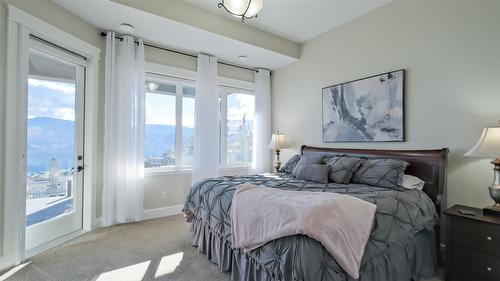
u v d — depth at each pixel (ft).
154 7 9.10
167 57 12.21
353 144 11.00
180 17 9.68
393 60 9.58
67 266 7.17
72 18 9.11
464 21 7.77
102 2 8.39
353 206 5.23
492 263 5.80
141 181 11.17
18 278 6.52
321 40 12.47
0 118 6.94
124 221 10.69
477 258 6.04
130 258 7.71
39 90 8.48
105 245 8.63
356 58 10.89
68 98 9.52
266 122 15.17
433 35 8.48
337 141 11.62
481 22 7.43
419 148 8.78
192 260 7.63
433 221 7.01
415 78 8.93
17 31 7.26
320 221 4.63
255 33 11.84
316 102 12.78
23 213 7.45
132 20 9.54
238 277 6.25
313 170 9.34
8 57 7.06
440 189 7.71
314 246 4.37
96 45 10.28
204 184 8.61
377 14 10.12
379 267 5.26
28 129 8.11
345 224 4.76
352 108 10.96
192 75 12.90
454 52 7.98
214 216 7.20
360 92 10.62
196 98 12.65
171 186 12.59
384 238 5.33
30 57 8.18
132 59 10.86
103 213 10.40
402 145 9.29
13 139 7.21
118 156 10.63
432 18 8.51
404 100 9.20
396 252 5.74
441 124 8.25
